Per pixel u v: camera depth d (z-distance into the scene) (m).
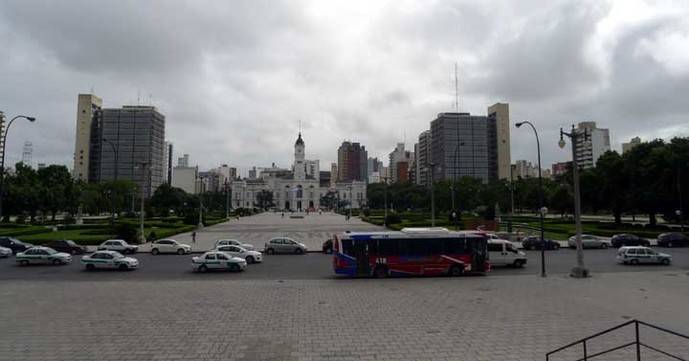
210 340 15.89
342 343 15.52
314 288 26.58
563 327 17.45
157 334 16.66
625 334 16.47
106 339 16.05
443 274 32.34
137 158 155.88
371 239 31.94
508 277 30.84
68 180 86.62
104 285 27.56
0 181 53.22
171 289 26.09
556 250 48.81
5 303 22.14
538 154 41.56
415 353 14.46
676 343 15.39
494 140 168.62
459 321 18.41
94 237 52.91
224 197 183.88
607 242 51.19
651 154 66.62
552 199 88.94
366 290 25.84
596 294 24.11
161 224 77.12
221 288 26.48
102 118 156.88
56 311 20.38
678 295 23.72
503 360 13.78
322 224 99.81
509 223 63.62
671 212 68.56
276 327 17.59
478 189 95.06
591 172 77.56
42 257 38.28
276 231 77.50
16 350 14.84
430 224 74.12
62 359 13.96
